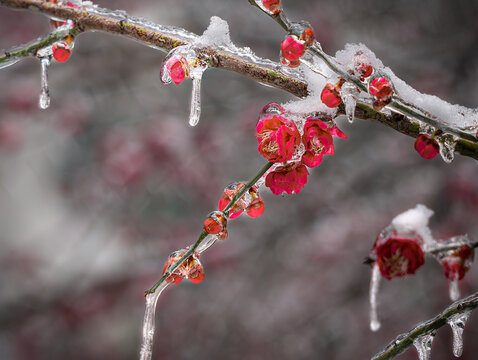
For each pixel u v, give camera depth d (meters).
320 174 1.95
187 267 0.84
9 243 2.70
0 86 1.96
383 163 1.93
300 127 0.83
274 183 0.84
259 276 1.96
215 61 0.85
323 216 1.93
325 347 1.91
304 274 1.94
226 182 1.96
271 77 0.85
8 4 0.86
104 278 1.94
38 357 1.91
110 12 0.86
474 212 1.74
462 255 0.91
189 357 1.92
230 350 1.92
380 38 1.96
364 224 1.87
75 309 1.90
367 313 1.91
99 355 1.94
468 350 1.80
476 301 0.85
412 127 0.85
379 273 0.93
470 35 1.83
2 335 1.91
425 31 1.93
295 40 0.81
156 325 1.95
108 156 1.93
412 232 0.91
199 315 1.96
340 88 0.82
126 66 1.97
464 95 1.82
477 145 0.85
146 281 1.92
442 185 1.80
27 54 0.86
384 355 0.86
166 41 0.85
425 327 0.86
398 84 0.84
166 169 1.91
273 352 1.90
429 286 1.86
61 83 1.97
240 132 1.96
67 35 0.86
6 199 2.91
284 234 1.93
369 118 0.85
